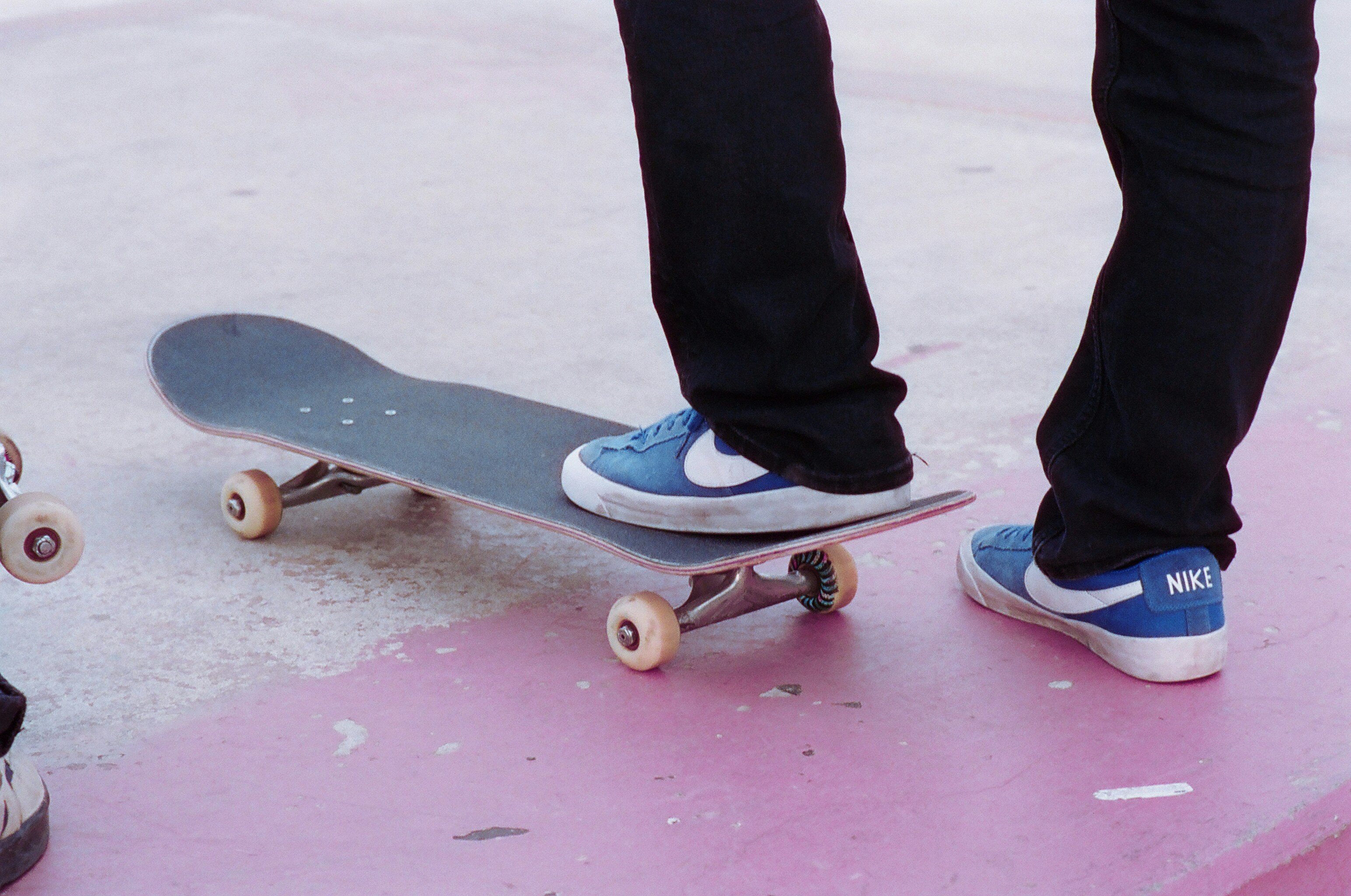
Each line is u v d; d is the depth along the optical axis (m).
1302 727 1.66
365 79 7.13
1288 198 1.58
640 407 2.88
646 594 1.80
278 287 3.80
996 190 4.83
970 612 1.99
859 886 1.38
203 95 6.73
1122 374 1.67
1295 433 2.62
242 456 2.61
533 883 1.39
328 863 1.42
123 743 1.64
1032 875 1.39
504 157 5.45
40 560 1.34
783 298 1.62
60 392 2.94
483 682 1.79
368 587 2.07
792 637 1.93
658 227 1.65
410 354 3.24
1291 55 1.52
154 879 1.39
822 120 1.58
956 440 2.66
